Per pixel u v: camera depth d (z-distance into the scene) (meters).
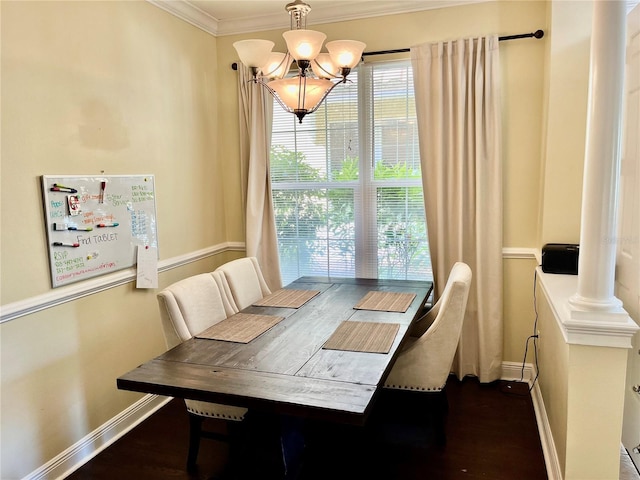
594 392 1.82
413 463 2.33
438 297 3.25
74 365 2.40
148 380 1.72
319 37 2.01
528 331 3.20
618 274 2.35
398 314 2.43
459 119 3.05
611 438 1.83
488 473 2.24
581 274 1.86
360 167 3.46
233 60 3.61
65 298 2.32
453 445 2.48
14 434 2.10
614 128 1.75
